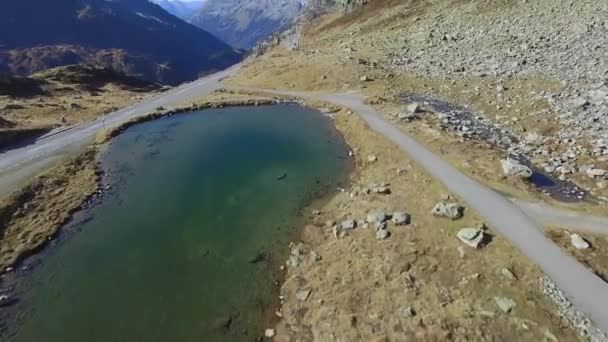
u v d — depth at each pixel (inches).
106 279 1110.4
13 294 1083.9
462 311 827.4
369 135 1753.2
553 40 2214.6
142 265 1152.8
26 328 975.0
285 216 1317.7
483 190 1202.6
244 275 1082.7
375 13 4643.2
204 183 1576.0
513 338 757.3
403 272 957.8
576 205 1096.8
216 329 928.3
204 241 1230.3
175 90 3358.8
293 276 1051.9
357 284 962.7
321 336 863.1
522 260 913.5
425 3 3991.1
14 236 1321.4
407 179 1353.3
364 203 1295.5
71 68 4328.3
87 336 938.7
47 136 2242.9
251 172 1628.9
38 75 4072.3
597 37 2053.4
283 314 947.3
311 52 3686.0
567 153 1373.0
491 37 2586.1
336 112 2191.2
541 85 1847.9
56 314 1008.2
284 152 1792.6
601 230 976.9
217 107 2564.0
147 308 1001.5
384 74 2573.8
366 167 1562.5
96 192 1587.1
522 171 1244.5
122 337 928.3
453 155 1440.7
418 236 1067.3
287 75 2965.1
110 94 3624.5
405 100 2130.9
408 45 3024.1
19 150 2053.4
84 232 1337.4
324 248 1133.1
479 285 879.7
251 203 1407.5
